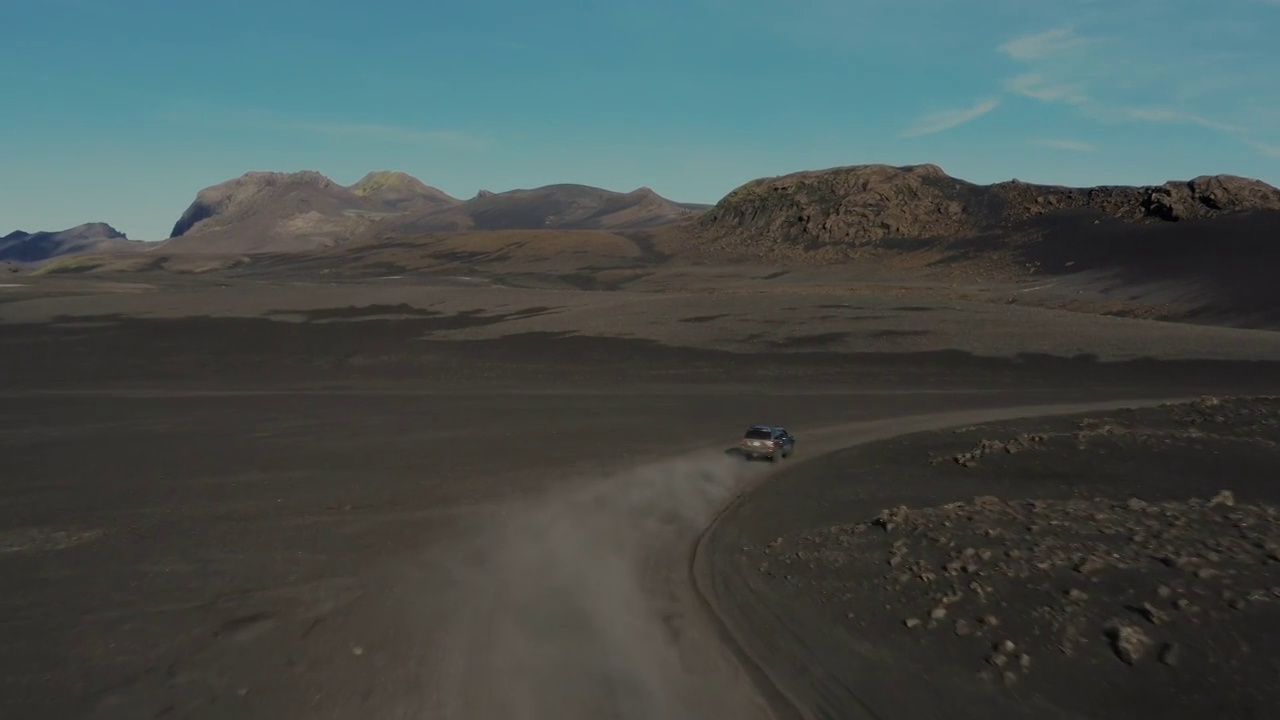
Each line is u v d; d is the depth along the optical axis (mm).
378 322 76688
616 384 52500
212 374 58594
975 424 34438
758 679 11016
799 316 71688
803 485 24375
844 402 44844
